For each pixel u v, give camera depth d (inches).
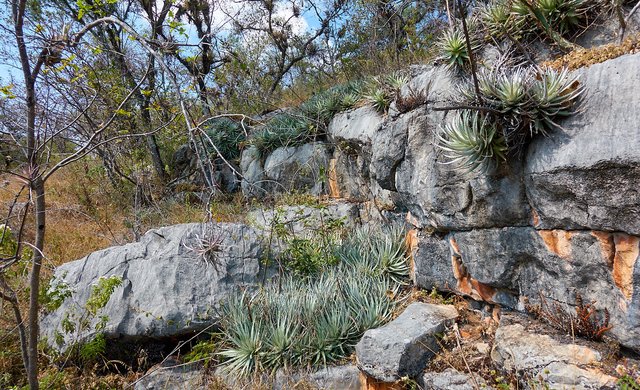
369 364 141.6
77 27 201.6
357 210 252.8
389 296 178.7
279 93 449.7
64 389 164.2
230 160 387.5
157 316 180.1
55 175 410.9
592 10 133.5
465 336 143.8
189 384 163.5
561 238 116.0
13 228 228.8
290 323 167.0
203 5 228.8
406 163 171.6
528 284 130.5
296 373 154.0
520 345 118.8
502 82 120.7
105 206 339.9
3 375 169.9
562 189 110.7
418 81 181.3
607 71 106.6
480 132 122.6
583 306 113.0
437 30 251.9
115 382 171.6
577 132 107.5
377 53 300.8
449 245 158.4
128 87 269.7
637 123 95.5
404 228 204.2
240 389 154.2
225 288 191.0
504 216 130.5
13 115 140.9
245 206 314.3
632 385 95.4
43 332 189.5
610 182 99.7
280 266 197.9
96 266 202.4
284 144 323.6
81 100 241.1
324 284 189.8
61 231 290.4
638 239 99.4
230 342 174.6
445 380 128.9
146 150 383.9
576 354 109.3
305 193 307.3
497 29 148.9
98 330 176.4
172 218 302.4
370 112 241.1
